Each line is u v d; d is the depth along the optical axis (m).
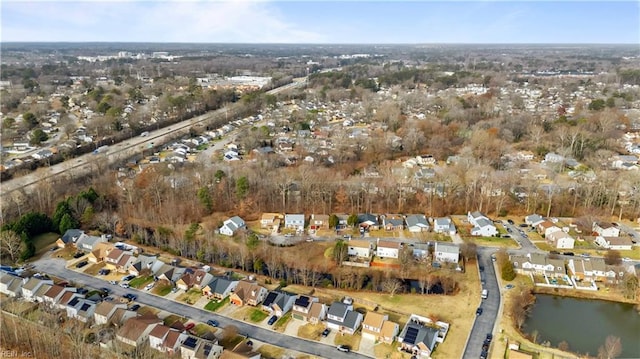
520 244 114.31
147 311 87.56
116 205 134.50
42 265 105.12
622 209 128.62
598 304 92.56
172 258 109.00
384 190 135.50
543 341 80.31
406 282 100.00
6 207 124.38
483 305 89.88
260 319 85.50
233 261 105.25
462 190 137.50
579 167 160.75
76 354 72.19
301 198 135.50
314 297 90.19
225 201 134.88
